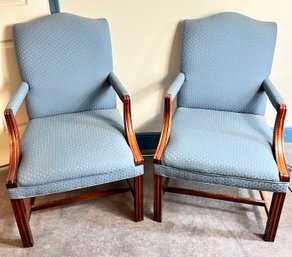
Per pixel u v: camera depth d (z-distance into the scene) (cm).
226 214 155
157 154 131
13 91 165
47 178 119
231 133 137
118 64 173
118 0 154
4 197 168
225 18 148
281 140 127
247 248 138
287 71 177
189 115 152
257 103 153
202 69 153
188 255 135
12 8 145
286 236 142
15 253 137
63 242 142
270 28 146
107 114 154
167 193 168
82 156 125
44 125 145
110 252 137
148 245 140
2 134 176
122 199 166
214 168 122
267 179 119
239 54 149
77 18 146
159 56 170
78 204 162
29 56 144
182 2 155
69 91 152
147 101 185
